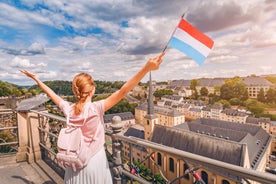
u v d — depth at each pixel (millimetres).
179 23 2338
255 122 85062
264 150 50969
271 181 1330
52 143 5461
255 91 138625
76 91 1928
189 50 2312
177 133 42938
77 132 1825
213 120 74875
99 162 1875
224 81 155750
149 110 57625
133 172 2750
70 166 1837
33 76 2373
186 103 117500
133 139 2598
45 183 4406
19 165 5324
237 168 1530
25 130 5637
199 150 37812
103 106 1801
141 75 1654
